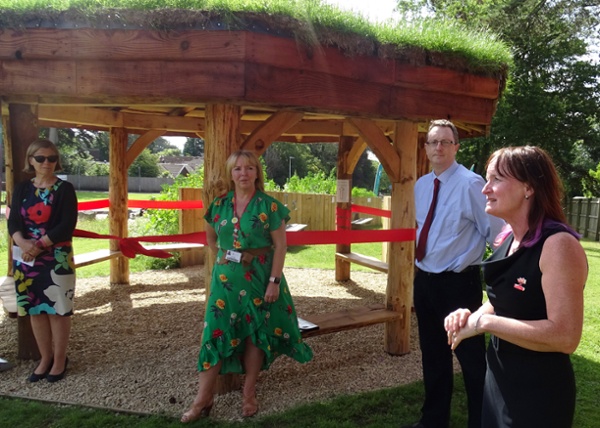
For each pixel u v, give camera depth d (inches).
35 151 131.2
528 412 62.7
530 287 61.4
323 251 415.8
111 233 252.4
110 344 169.5
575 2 658.8
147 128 249.4
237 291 113.3
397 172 158.2
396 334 165.6
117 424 115.0
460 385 141.3
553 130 657.6
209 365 113.7
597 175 735.7
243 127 243.8
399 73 136.0
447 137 108.6
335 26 122.4
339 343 177.5
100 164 1856.5
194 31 112.7
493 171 67.4
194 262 322.0
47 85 121.5
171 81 115.7
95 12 114.0
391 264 165.8
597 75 676.7
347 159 258.1
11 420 115.4
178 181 443.5
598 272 349.1
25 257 130.4
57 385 135.3
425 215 113.2
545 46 645.3
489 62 150.6
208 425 114.4
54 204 132.0
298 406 125.4
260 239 114.3
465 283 107.2
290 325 119.0
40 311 134.3
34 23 119.4
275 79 117.3
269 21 112.3
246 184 113.0
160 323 194.5
